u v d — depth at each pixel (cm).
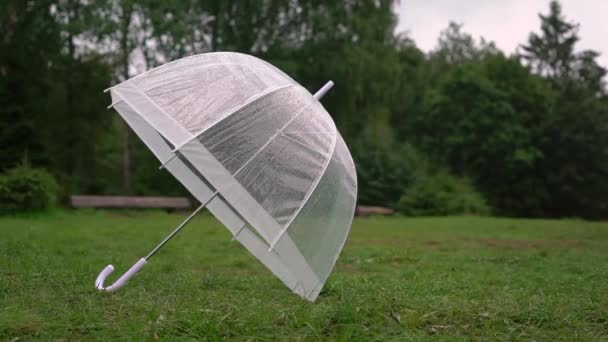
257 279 704
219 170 459
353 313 458
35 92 2673
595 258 1106
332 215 502
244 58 544
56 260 779
